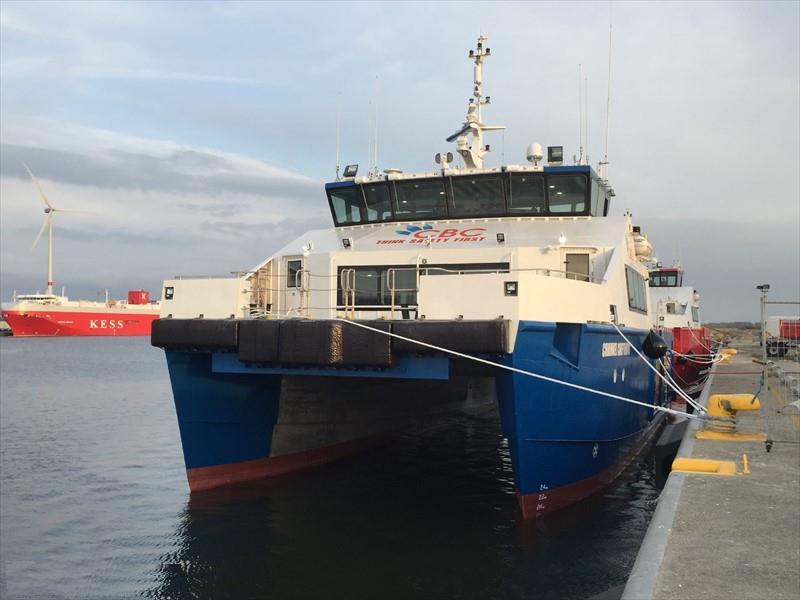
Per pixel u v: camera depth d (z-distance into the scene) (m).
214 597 7.97
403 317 10.77
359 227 13.80
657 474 12.30
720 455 8.55
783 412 12.58
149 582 8.47
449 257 10.82
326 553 9.16
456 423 20.38
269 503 11.33
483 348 8.55
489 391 24.61
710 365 24.80
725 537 5.37
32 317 118.25
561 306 9.44
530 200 12.77
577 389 10.02
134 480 14.06
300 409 13.38
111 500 12.34
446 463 14.46
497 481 12.90
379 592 7.98
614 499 11.28
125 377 46.25
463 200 13.05
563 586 8.09
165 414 26.09
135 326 130.00
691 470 7.67
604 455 11.59
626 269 12.46
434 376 9.19
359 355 9.15
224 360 10.56
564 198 12.66
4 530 10.51
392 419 17.05
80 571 8.85
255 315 10.90
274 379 12.62
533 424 9.20
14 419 24.45
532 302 8.88
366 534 9.84
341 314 10.93
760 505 6.24
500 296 8.77
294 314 11.54
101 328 125.19
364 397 15.57
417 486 12.48
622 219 12.70
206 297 10.84
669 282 29.00
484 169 12.73
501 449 16.09
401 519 10.52
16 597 8.07
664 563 4.84
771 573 4.64
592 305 10.24
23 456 16.97
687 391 23.64
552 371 9.36
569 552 9.04
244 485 12.34
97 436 20.28
